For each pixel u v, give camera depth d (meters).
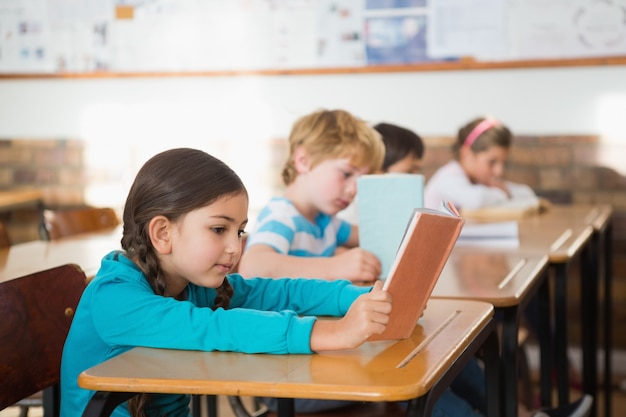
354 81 4.18
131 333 1.42
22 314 1.72
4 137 4.50
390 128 3.06
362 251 2.04
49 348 1.78
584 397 2.37
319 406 2.05
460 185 3.58
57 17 4.41
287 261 2.04
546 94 4.03
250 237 2.23
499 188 3.79
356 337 1.36
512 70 4.05
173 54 4.32
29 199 4.27
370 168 2.33
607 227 3.75
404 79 4.14
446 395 2.14
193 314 1.41
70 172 4.46
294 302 1.70
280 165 4.27
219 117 4.31
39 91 4.46
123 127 4.40
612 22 3.92
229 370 1.29
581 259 3.29
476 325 1.57
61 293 1.83
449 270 2.21
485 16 4.02
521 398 3.48
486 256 2.45
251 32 4.24
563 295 2.56
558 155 4.04
